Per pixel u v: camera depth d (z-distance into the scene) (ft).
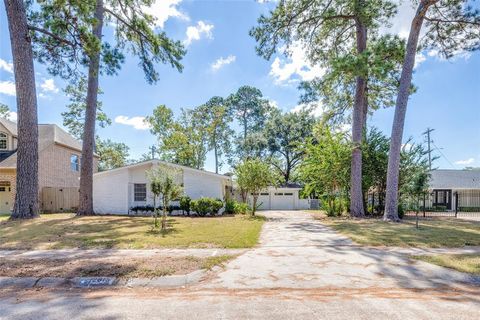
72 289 15.38
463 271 17.75
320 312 12.06
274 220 49.19
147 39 58.13
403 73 45.44
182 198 55.57
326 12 50.67
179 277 16.46
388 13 48.93
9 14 41.91
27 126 42.42
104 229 34.24
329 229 36.11
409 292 14.60
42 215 53.42
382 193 57.31
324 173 57.16
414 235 30.58
